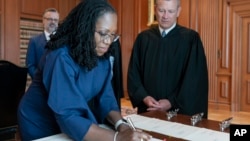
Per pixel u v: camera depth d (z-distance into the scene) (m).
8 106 2.60
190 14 6.26
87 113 0.98
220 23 5.93
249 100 5.70
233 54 5.78
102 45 1.00
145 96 1.90
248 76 5.70
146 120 1.32
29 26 5.84
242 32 5.71
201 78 1.94
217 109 6.00
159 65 1.98
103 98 1.22
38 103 1.08
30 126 1.09
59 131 1.11
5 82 2.49
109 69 1.22
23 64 5.78
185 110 1.84
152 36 2.07
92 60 1.00
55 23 3.18
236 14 5.73
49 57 1.00
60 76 0.96
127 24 7.30
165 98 1.95
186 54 1.96
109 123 1.21
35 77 1.11
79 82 1.03
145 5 6.98
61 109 0.94
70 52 0.99
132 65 2.11
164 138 1.05
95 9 0.97
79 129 0.93
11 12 5.51
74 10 1.03
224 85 5.92
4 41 5.45
